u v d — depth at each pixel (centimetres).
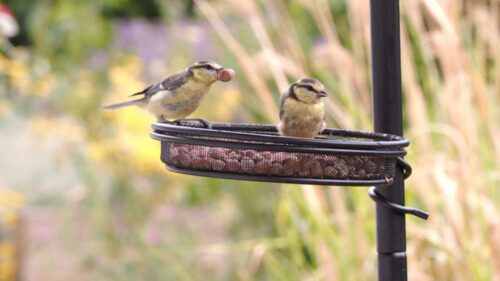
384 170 596
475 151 938
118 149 1421
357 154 564
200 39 1645
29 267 1388
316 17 1077
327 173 590
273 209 1375
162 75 1675
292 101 714
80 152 1472
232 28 1559
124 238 1352
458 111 948
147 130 1463
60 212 1452
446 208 901
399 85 614
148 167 1413
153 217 1391
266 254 1145
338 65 1027
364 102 1047
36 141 1590
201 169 606
